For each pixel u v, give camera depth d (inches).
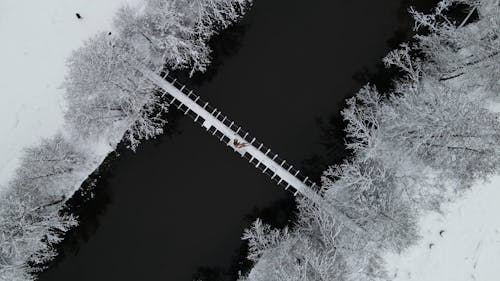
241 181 1232.2
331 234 1098.1
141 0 1205.7
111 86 1157.1
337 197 1161.4
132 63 1182.9
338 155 1214.3
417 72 1117.7
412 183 1133.1
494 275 1120.2
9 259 1128.2
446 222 1137.4
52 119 1221.7
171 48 1182.9
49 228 1209.4
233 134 1220.5
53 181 1190.3
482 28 1120.2
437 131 1015.0
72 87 1159.0
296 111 1235.2
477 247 1125.1
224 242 1224.8
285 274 1067.9
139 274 1235.9
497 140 1035.3
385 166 1111.0
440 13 1203.9
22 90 1234.6
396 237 1090.1
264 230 1213.7
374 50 1233.4
